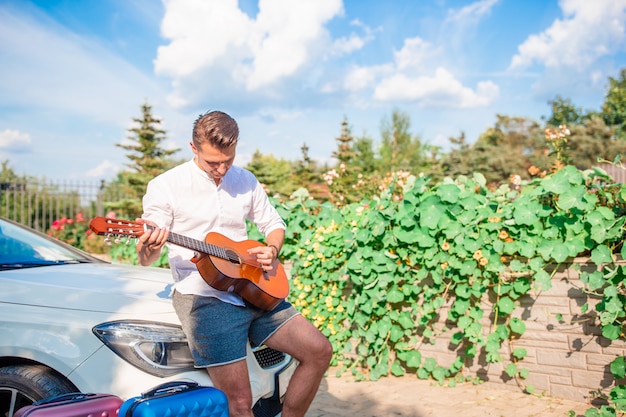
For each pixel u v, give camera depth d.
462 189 4.50
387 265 4.45
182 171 2.61
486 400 3.95
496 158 26.66
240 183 2.80
